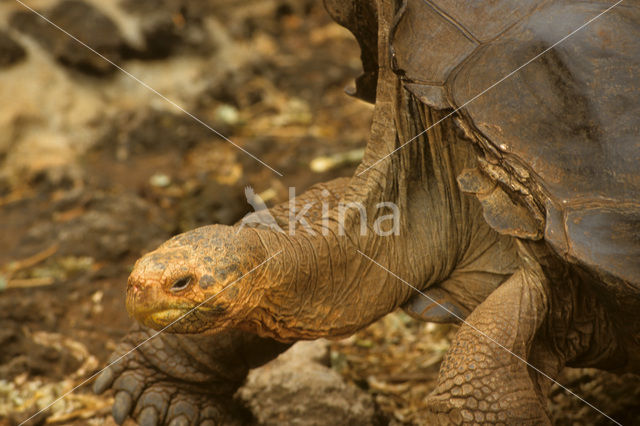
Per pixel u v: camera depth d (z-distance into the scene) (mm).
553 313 4340
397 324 7660
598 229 3785
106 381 5133
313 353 6508
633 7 4164
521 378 4082
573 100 3982
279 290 4238
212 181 10547
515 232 4086
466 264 4777
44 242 9203
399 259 4633
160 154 11430
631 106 3914
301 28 16016
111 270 8586
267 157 11406
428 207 4715
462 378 4086
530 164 3967
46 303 7934
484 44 4246
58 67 11797
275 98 13141
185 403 5156
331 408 5844
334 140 11867
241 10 15617
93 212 9648
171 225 9477
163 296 3795
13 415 6355
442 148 4598
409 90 4285
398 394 6586
